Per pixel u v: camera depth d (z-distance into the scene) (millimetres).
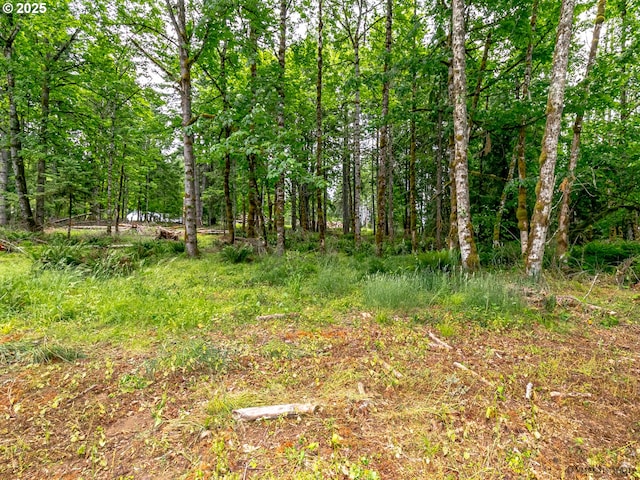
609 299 5773
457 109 7188
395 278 6453
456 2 7004
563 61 6293
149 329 4293
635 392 2893
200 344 3598
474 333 4266
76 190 12047
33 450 2164
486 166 12820
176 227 22938
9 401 2670
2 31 11742
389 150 16656
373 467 2031
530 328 4469
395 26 11898
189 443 2250
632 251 8234
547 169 6551
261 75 10391
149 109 15531
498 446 2207
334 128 19094
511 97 9344
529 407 2666
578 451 2180
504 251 9891
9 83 11812
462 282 6246
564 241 8336
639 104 10164
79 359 3449
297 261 8656
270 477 1948
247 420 2461
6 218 13758
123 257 7938
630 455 2148
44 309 4656
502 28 8430
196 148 11617
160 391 2883
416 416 2529
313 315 4973
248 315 4887
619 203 10086
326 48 14391
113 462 2084
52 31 11133
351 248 12883
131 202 31156
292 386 2965
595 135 11438
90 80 12961
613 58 8492
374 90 13555
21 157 12320
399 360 3471
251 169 11352
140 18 10414
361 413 2564
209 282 6941
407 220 18703
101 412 2566
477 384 2988
